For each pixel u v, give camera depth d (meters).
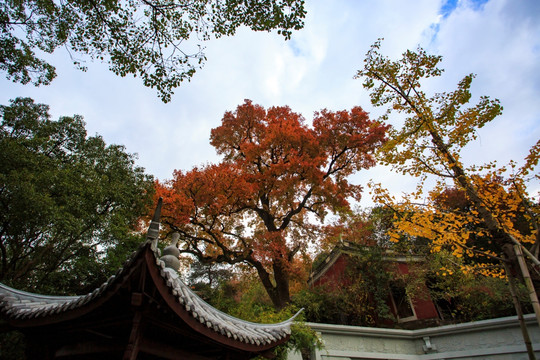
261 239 17.12
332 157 21.94
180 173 17.31
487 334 11.70
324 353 11.85
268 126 21.50
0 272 11.49
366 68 8.78
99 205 12.58
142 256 4.40
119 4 8.09
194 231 17.59
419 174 7.61
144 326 4.69
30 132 13.85
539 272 5.95
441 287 14.15
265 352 6.83
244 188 16.97
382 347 12.83
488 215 6.63
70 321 5.00
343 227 18.91
